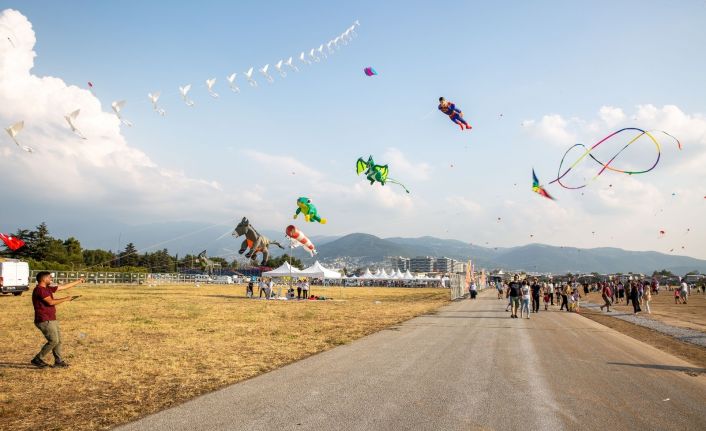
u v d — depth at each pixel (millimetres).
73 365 9375
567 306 28078
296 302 34219
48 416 6027
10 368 9078
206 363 9602
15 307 23203
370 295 51188
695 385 8016
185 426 5516
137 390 7375
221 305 28500
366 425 5539
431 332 15430
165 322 17750
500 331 15914
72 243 92500
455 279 42656
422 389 7348
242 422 5652
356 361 9852
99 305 26188
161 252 126125
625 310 29078
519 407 6367
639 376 8656
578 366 9516
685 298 37438
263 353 10914
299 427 5457
